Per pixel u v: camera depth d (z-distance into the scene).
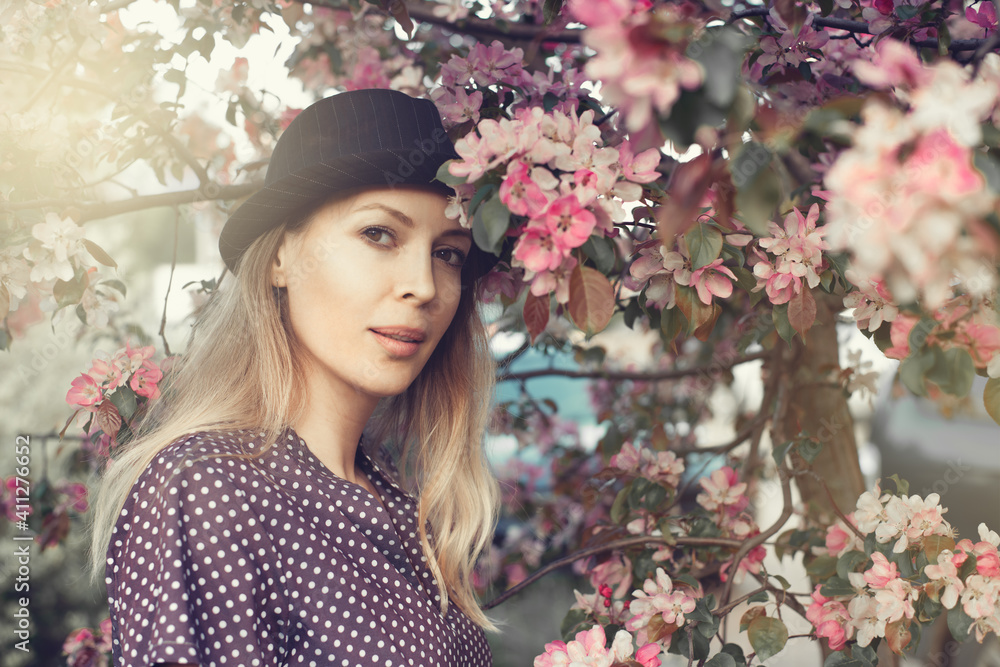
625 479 1.98
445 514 1.55
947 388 0.90
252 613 1.06
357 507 1.24
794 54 1.33
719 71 0.70
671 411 3.11
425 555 1.45
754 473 2.36
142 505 1.08
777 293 1.21
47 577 3.25
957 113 0.67
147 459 1.19
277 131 2.15
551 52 1.99
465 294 1.54
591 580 1.76
